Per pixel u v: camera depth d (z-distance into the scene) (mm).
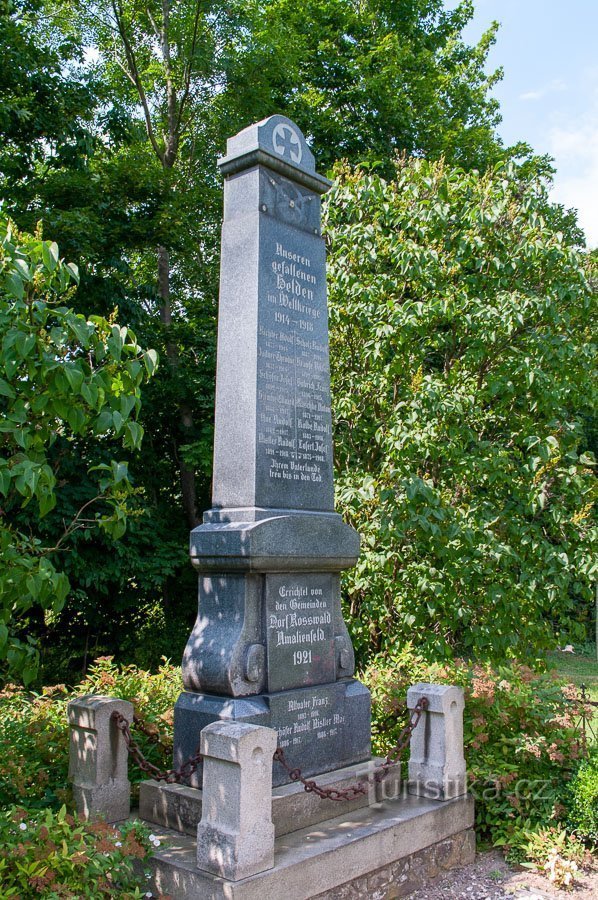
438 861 5000
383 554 7539
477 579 7770
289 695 4891
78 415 4270
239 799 3846
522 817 5543
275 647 4914
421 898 4664
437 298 7949
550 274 8273
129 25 17875
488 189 8250
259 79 16469
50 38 16562
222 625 4910
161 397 14852
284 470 5254
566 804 5418
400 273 8289
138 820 4559
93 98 14469
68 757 5281
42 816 3793
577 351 8203
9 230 4234
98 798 4586
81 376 4051
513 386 8055
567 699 6262
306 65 18141
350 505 7746
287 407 5344
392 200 8523
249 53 16250
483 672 6344
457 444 7844
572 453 8102
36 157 13898
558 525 7934
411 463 7945
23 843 3412
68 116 13406
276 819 4484
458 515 7766
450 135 17578
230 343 5328
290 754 4844
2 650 4145
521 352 8133
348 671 5488
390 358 8312
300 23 18578
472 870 5109
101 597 13734
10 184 13656
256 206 5391
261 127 5473
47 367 4016
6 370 3934
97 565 12438
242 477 5078
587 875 4965
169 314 16766
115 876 3646
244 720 4559
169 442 16109
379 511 7547
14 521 10891
